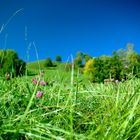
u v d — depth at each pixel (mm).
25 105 3404
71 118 2703
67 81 4398
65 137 2605
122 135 2639
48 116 3318
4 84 4074
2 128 2664
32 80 4402
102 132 2586
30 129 2613
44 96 3852
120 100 3588
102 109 3545
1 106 3252
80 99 4074
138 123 2918
